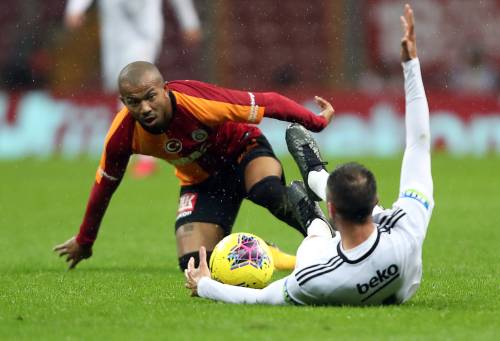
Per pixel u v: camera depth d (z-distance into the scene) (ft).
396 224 64.34
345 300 65.57
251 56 319.47
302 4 318.86
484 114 272.72
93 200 90.74
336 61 318.86
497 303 71.56
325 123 87.10
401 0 319.27
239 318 63.62
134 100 81.20
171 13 315.17
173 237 130.21
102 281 88.33
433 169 230.07
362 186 61.87
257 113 84.17
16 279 91.15
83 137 267.80
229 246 75.72
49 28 314.55
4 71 309.22
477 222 139.85
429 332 59.41
